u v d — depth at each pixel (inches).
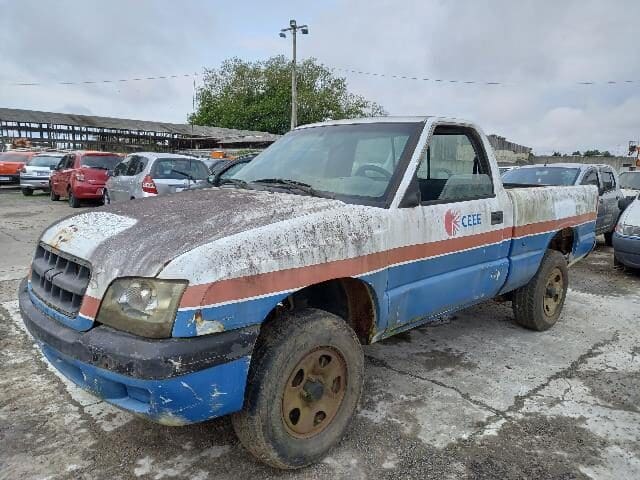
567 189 205.8
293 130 173.2
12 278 264.8
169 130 1688.0
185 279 89.5
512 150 1240.8
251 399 100.3
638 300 259.0
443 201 142.9
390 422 132.2
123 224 108.7
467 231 148.3
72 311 99.4
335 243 111.1
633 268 320.8
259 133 1774.1
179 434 124.4
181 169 425.7
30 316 108.7
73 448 118.3
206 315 90.1
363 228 118.0
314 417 112.5
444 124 148.6
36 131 1632.6
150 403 90.4
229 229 100.7
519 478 111.1
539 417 136.6
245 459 115.3
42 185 797.2
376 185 131.9
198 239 96.8
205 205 118.6
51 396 141.8
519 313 198.8
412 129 142.1
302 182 141.4
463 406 141.4
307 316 109.5
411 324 140.3
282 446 104.9
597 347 188.7
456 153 156.0
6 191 912.3
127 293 91.8
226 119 1977.1
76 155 642.8
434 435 126.7
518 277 177.2
